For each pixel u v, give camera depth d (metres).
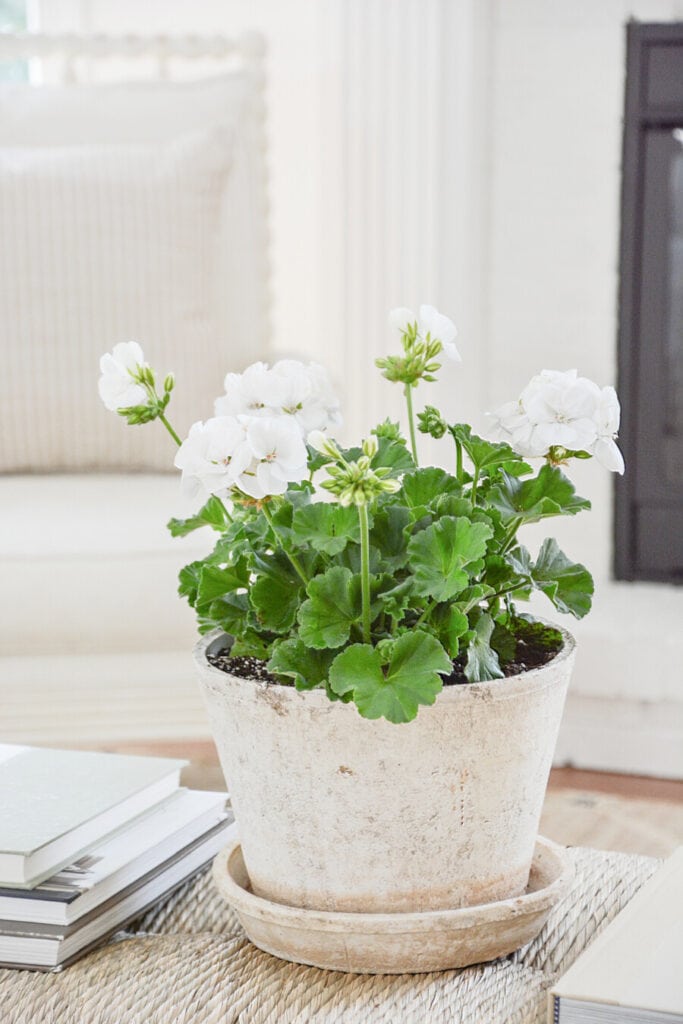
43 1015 0.73
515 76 2.31
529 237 2.35
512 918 0.73
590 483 2.38
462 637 0.73
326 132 2.40
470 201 2.33
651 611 2.24
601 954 0.68
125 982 0.75
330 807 0.71
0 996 0.74
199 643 0.83
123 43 2.41
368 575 0.69
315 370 0.79
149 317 2.06
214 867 0.81
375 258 2.38
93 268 2.05
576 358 2.36
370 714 0.65
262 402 0.76
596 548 2.41
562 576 0.80
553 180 2.32
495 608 0.79
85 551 1.70
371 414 2.41
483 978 0.74
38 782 0.89
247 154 2.31
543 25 2.28
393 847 0.71
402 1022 0.69
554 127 2.30
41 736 1.73
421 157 2.33
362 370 2.41
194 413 2.08
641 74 2.26
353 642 0.72
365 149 2.36
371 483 0.66
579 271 2.33
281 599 0.75
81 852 0.82
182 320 2.07
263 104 2.37
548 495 0.78
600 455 0.74
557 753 2.24
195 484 0.70
